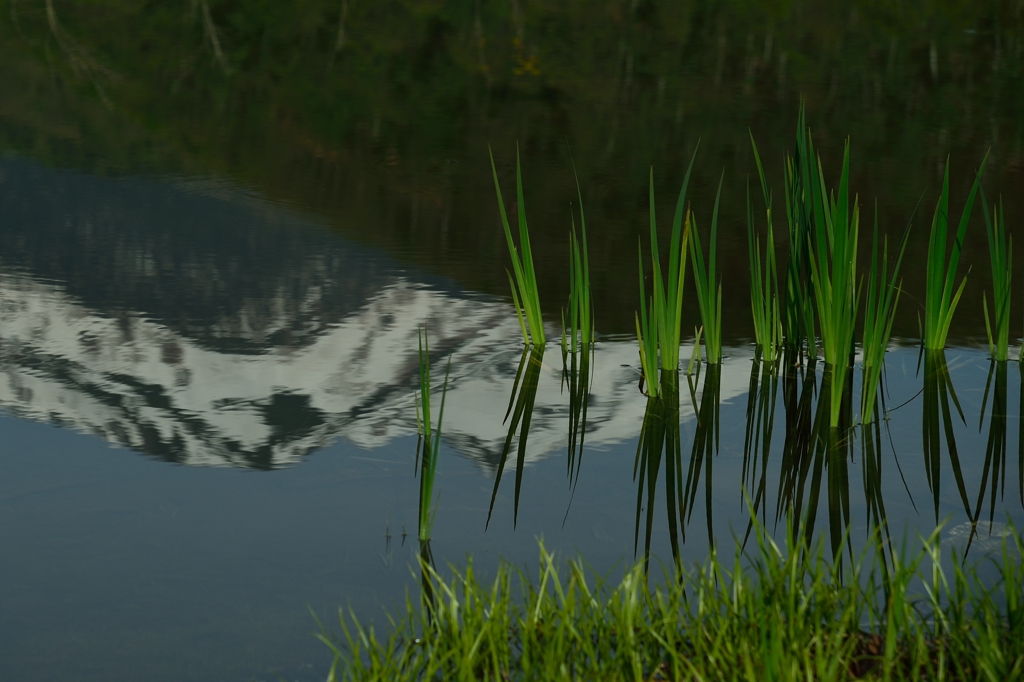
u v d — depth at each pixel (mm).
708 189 10008
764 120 14172
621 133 13242
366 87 17250
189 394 5250
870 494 4262
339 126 13750
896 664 2693
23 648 3111
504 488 4320
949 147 12117
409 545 3801
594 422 5031
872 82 17422
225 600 3398
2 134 12711
